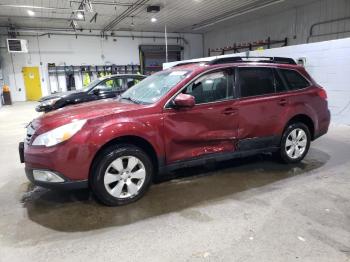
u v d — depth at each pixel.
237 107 3.59
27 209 3.09
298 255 2.19
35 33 18.30
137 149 3.10
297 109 4.08
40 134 2.92
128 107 3.17
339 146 5.23
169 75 3.74
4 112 12.54
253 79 3.79
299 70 4.23
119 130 2.94
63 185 2.84
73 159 2.81
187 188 3.51
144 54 21.34
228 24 19.34
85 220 2.81
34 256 2.27
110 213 2.94
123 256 2.25
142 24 18.44
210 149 3.53
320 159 4.48
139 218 2.82
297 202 3.05
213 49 21.91
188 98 3.11
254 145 3.83
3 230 2.67
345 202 3.04
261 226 2.61
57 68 19.06
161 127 3.16
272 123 3.90
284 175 3.85
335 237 2.41
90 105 3.56
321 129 4.45
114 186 3.06
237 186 3.53
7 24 17.06
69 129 2.82
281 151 4.11
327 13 13.24
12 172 4.36
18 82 18.41
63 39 19.06
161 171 3.29
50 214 2.96
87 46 19.80
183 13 15.48
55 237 2.53
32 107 14.57
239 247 2.31
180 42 22.75
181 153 3.36
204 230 2.57
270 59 4.10
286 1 13.58
